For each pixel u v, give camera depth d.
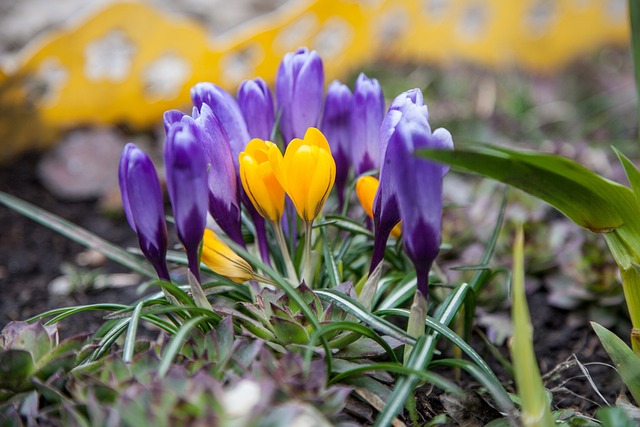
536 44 1.12
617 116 0.92
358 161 0.47
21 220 0.71
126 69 0.82
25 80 0.78
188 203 0.40
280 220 0.44
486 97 0.97
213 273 0.48
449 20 1.04
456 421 0.46
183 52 0.83
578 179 0.40
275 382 0.38
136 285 0.62
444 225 0.61
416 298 0.41
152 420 0.36
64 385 0.40
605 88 1.04
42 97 0.79
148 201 0.40
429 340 0.41
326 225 0.44
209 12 1.21
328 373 0.41
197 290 0.42
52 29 1.09
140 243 0.42
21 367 0.40
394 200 0.41
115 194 0.72
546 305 0.58
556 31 1.13
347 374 0.40
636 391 0.44
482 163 0.38
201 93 0.44
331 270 0.46
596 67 1.12
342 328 0.40
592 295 0.56
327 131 0.48
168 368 0.39
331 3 0.90
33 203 0.74
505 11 1.08
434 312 0.50
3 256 0.66
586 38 1.17
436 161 0.38
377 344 0.43
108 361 0.39
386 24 1.00
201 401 0.35
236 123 0.45
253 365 0.38
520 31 1.10
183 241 0.41
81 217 0.72
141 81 0.83
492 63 1.08
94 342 0.43
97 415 0.36
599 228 0.43
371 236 0.47
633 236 0.43
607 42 1.19
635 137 0.86
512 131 0.88
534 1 1.10
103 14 0.79
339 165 0.48
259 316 0.43
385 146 0.40
